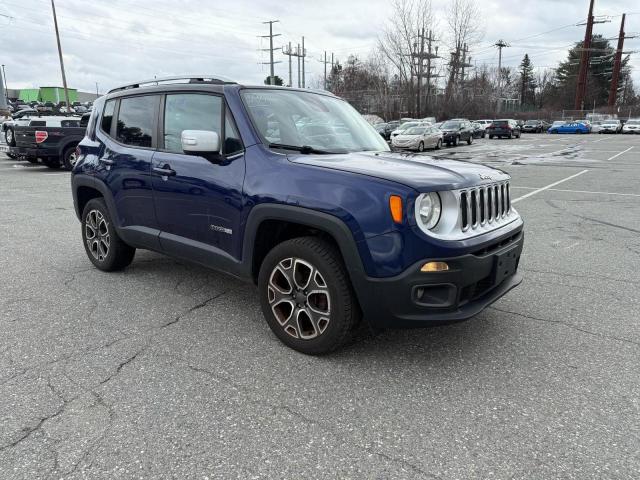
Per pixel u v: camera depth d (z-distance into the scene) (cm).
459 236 302
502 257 329
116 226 477
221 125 379
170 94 425
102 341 361
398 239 288
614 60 8156
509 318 408
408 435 256
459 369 324
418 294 294
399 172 311
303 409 278
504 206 367
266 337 369
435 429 261
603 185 1243
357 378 312
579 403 285
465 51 5119
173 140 417
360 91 6188
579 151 2553
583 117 6788
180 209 402
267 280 350
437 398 290
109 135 486
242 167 355
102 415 270
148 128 442
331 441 251
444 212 303
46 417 268
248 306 431
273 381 307
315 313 329
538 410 278
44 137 1492
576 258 586
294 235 361
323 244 322
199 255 395
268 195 332
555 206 943
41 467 229
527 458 239
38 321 396
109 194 475
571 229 742
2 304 431
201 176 379
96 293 461
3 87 3012
